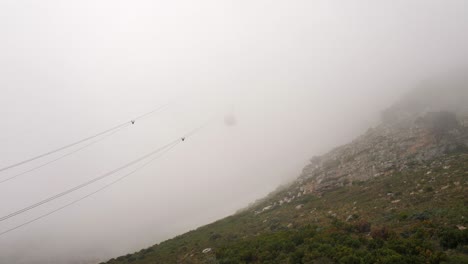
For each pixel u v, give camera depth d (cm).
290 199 6550
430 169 4866
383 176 5594
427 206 3216
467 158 4747
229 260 2992
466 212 2627
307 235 3133
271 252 2919
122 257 4788
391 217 3172
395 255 2086
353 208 4088
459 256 1927
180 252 4172
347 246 2544
